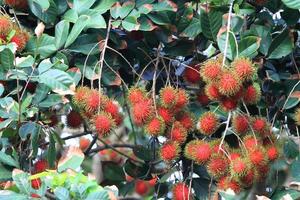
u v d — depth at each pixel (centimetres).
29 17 255
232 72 232
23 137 237
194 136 253
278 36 253
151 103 241
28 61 238
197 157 239
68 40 246
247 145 240
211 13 251
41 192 218
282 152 259
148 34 257
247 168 235
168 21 254
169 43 259
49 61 240
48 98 241
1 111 236
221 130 260
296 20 255
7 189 222
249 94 238
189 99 255
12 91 242
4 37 238
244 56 241
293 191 254
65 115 261
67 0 252
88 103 237
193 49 259
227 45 238
